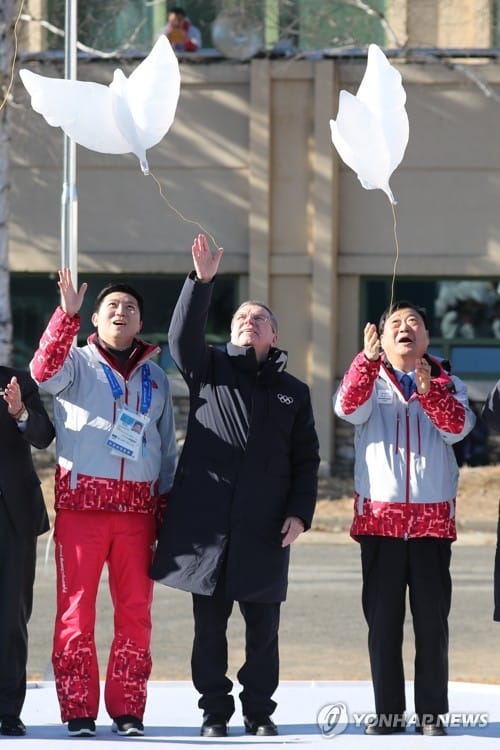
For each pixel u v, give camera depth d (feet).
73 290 50.14
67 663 50.16
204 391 52.34
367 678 70.33
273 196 154.71
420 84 153.69
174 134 155.33
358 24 154.40
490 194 154.20
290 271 153.99
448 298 157.17
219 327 157.17
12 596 50.72
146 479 51.29
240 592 50.26
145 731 51.83
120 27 153.99
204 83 154.61
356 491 51.83
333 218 153.58
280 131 154.40
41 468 144.77
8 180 132.26
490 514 131.85
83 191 156.04
